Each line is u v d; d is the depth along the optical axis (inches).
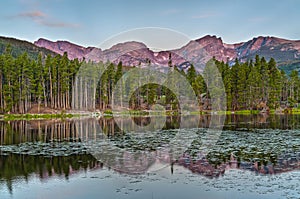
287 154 665.0
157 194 420.5
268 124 1330.0
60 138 951.0
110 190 441.1
